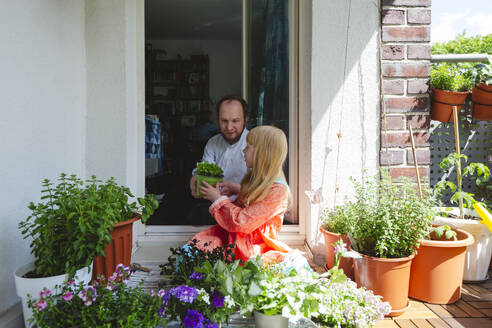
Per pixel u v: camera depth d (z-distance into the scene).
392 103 2.34
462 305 1.78
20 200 1.60
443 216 2.21
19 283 1.30
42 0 1.78
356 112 2.34
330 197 2.34
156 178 3.61
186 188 4.30
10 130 1.52
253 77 3.28
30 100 1.67
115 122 2.31
